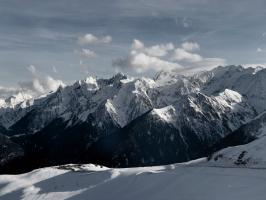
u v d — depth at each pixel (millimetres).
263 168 130875
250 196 91375
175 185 115562
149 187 122188
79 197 133625
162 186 119000
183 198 103188
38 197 141875
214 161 165500
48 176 171875
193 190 108062
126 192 124188
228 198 93562
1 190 158375
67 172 168500
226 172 125375
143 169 162375
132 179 134750
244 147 165125
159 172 136375
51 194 142625
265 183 99250
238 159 154500
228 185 104375
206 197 98688
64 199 135250
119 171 159375
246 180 105750
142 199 112750
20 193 149375
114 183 137250
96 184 144750
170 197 106688
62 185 151125
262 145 157625
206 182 111250
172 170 144375
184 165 173250
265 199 87000
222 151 172000
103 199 124812
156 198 110000
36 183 158000
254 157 148500
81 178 155125
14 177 176125
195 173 127125
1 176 177500
